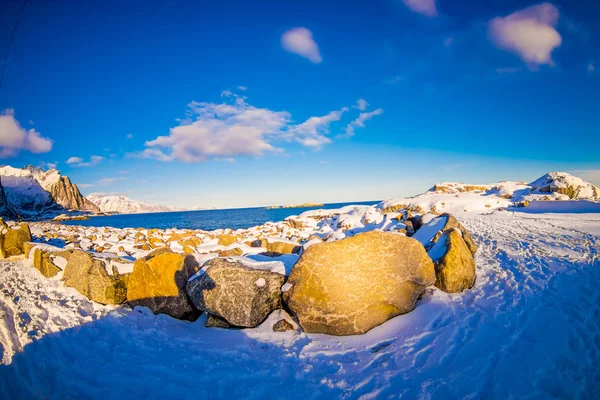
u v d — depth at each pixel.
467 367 4.13
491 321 5.06
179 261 6.51
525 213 19.00
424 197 28.33
